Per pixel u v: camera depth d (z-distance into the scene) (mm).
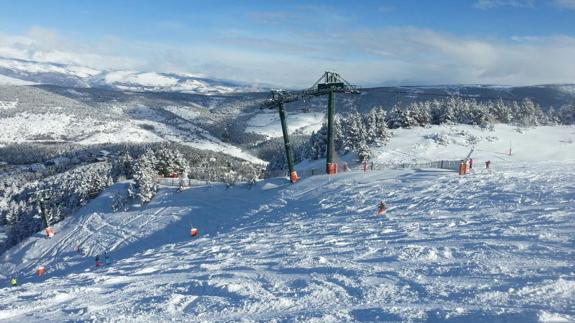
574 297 7344
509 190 23422
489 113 78062
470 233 14375
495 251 11172
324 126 72312
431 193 26672
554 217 15586
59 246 50219
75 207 65500
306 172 50375
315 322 7449
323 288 9539
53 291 13125
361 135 64125
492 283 8500
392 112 78812
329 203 30328
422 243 13641
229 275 12180
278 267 12648
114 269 18438
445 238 14086
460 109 78562
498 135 67188
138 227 47031
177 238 39406
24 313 10711
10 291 14812
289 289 9820
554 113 93688
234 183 51719
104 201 61125
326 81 42250
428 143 61062
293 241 18547
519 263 9781
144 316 8977
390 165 48562
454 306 7441
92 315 9445
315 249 15430
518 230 13797
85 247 46219
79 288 13102
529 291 7762
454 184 28469
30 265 47719
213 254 18344
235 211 39969
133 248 41594
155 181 59875
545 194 21016
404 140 63406
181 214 45969
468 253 11297
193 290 10773
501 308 7008
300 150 84125
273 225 26375
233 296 9711
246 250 18016
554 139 67125
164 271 15281
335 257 13133
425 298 8102
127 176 79562
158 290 11375
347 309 7988
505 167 35500
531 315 6500
